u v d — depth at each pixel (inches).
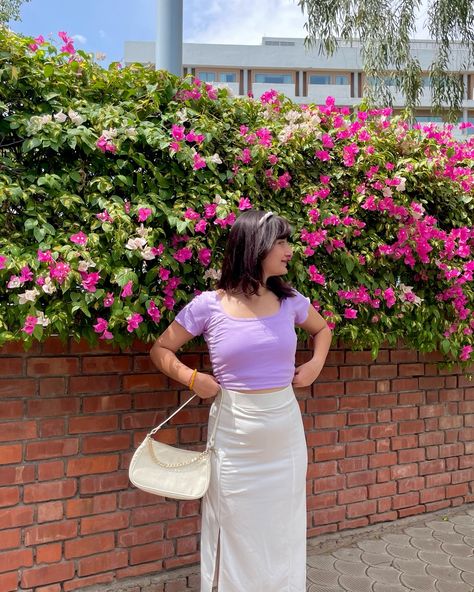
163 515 104.2
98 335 90.0
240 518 77.8
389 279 118.4
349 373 127.7
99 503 97.8
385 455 132.8
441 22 251.9
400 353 135.0
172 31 140.9
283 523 79.5
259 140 103.0
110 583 99.1
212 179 98.6
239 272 78.7
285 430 78.9
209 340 80.7
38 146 89.3
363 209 115.3
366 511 130.2
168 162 97.2
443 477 142.3
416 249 116.2
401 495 135.3
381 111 127.0
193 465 79.7
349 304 112.6
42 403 92.7
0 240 82.8
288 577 80.4
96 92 100.0
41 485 92.6
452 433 143.7
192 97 103.1
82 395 96.2
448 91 264.5
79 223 90.0
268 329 78.2
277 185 105.4
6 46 88.4
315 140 111.3
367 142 116.8
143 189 94.7
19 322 83.1
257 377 77.4
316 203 107.9
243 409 77.2
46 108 91.9
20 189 84.3
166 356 82.1
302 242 105.1
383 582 110.9
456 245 125.0
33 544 92.0
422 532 132.5
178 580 103.6
